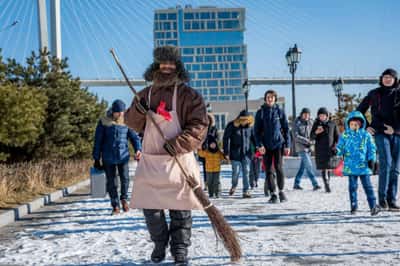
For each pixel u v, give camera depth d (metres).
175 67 4.46
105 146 8.27
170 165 4.27
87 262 4.73
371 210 7.18
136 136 8.52
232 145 10.61
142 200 4.32
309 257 4.64
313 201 9.23
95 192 10.27
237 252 4.32
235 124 10.56
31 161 13.97
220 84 179.50
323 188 12.16
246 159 10.51
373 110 7.53
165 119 4.32
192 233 6.05
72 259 4.89
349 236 5.64
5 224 7.64
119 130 8.30
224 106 94.06
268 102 9.23
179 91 4.39
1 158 11.84
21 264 4.76
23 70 15.46
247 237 5.71
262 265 4.36
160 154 4.34
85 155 19.16
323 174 11.11
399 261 4.39
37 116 12.41
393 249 4.89
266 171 9.34
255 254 4.80
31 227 7.23
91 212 8.76
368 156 7.24
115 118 8.28
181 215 4.41
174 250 4.40
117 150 8.28
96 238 6.03
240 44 181.62
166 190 4.28
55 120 15.12
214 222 4.30
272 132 9.15
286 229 6.23
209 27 181.38
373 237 5.55
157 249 4.54
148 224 4.45
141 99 4.48
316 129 11.13
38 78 15.58
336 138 11.19
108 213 8.50
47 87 15.41
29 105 11.95
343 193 10.77
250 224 6.69
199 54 180.12
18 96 11.81
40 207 9.95
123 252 5.10
